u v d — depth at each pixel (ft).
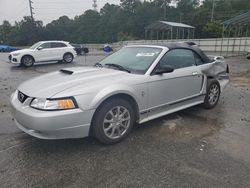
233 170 9.58
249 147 11.48
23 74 35.12
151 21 228.22
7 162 10.05
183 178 9.05
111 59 15.23
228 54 78.07
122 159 10.34
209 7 210.18
